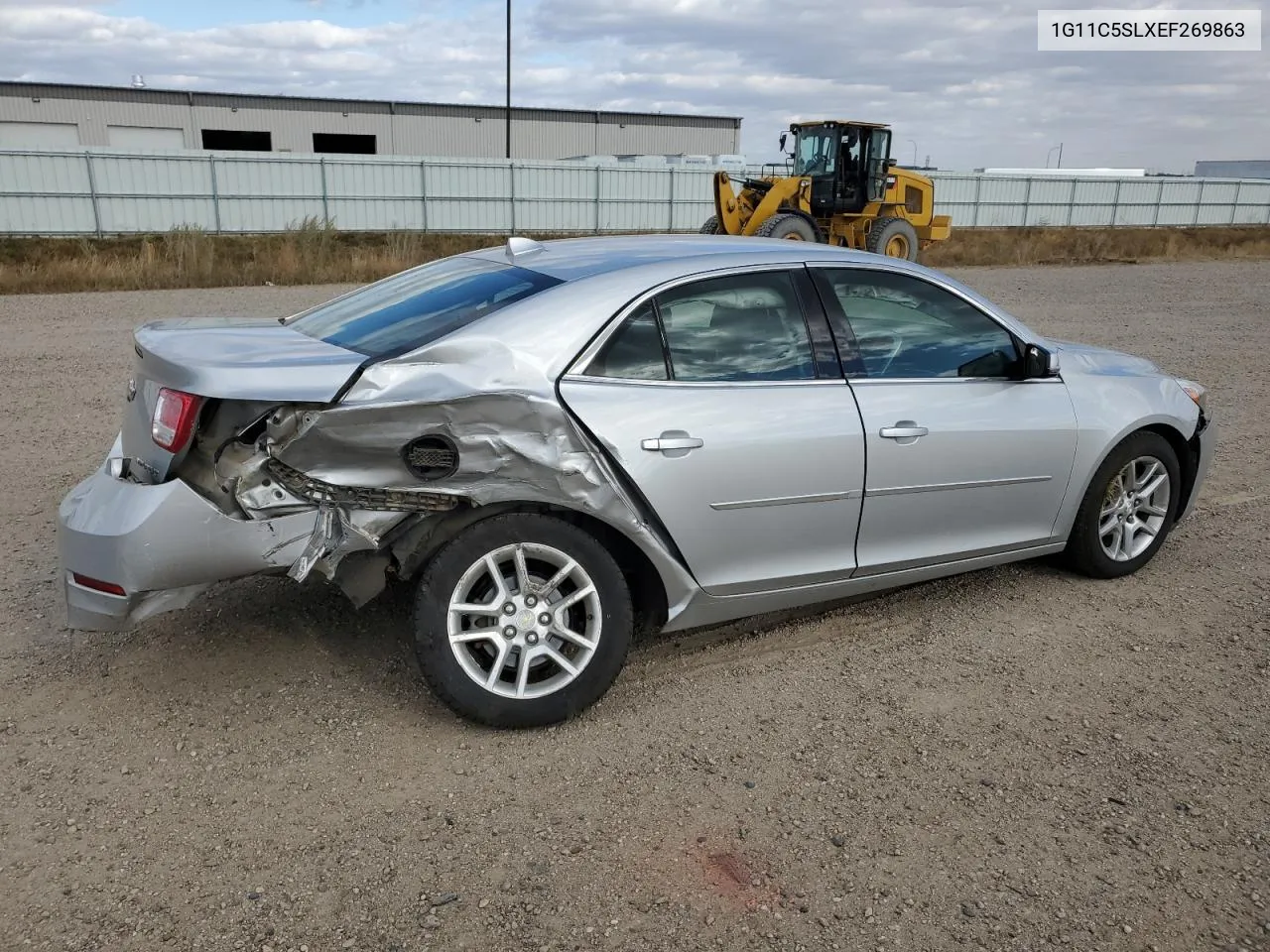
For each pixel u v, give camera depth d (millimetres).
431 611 3229
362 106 54562
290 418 3055
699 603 3650
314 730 3350
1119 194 44500
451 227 33906
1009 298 17938
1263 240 39312
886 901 2605
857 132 21641
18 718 3385
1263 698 3689
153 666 3748
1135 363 4945
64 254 25734
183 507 3018
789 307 3770
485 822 2900
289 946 2416
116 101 50438
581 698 3377
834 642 4109
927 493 3992
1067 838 2875
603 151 60094
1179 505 4996
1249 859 2797
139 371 3359
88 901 2547
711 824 2908
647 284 3506
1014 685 3762
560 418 3223
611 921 2516
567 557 3316
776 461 3602
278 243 25438
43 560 4742
